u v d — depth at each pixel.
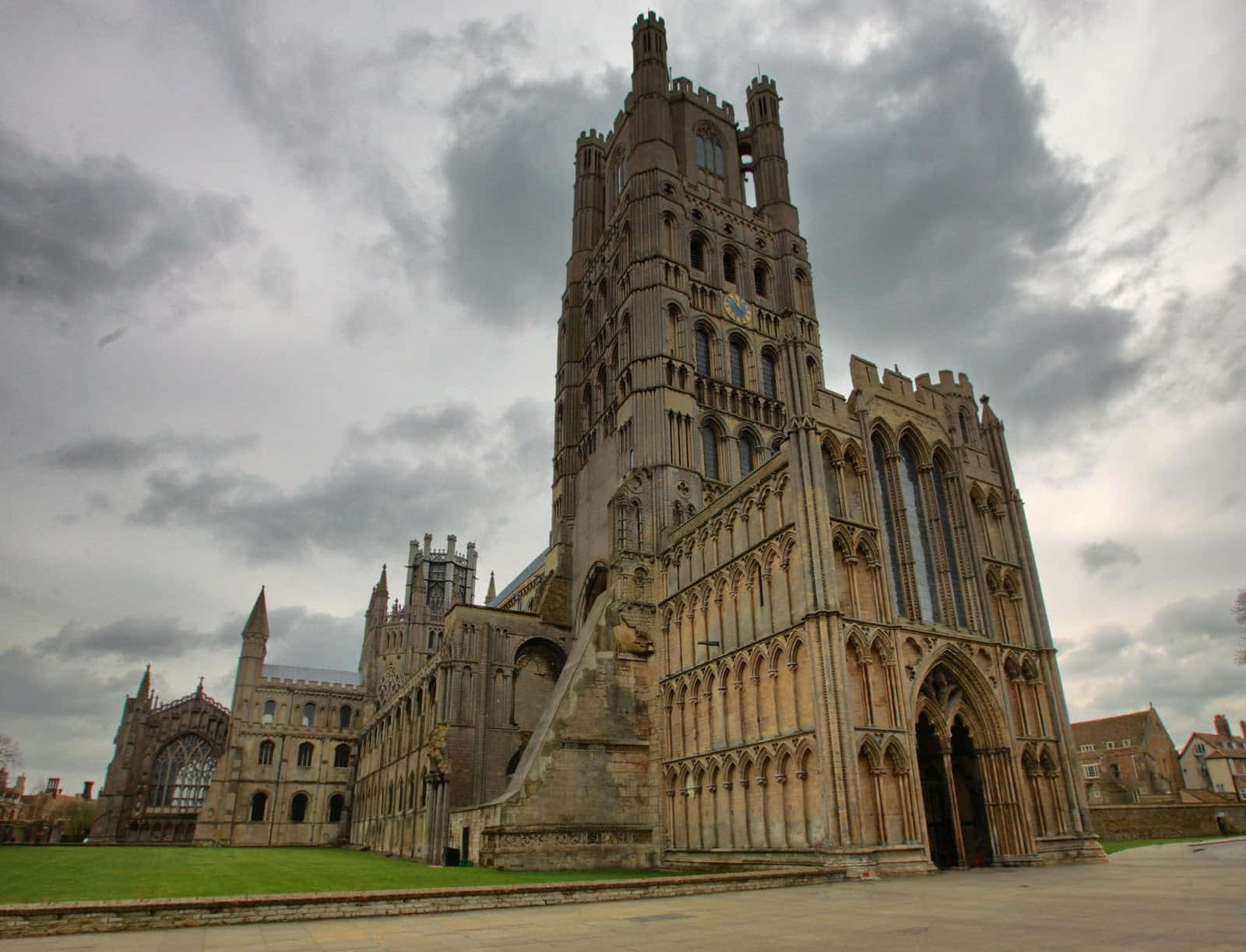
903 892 28.06
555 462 85.88
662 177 74.94
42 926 18.92
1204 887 25.67
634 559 59.31
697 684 51.31
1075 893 25.53
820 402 46.09
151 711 142.88
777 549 45.22
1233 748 158.62
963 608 48.66
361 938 17.95
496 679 68.06
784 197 83.50
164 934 18.83
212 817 126.56
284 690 138.75
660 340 67.75
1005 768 44.62
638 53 81.94
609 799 52.09
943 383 55.06
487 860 47.91
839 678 38.78
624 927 19.38
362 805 108.12
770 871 31.78
